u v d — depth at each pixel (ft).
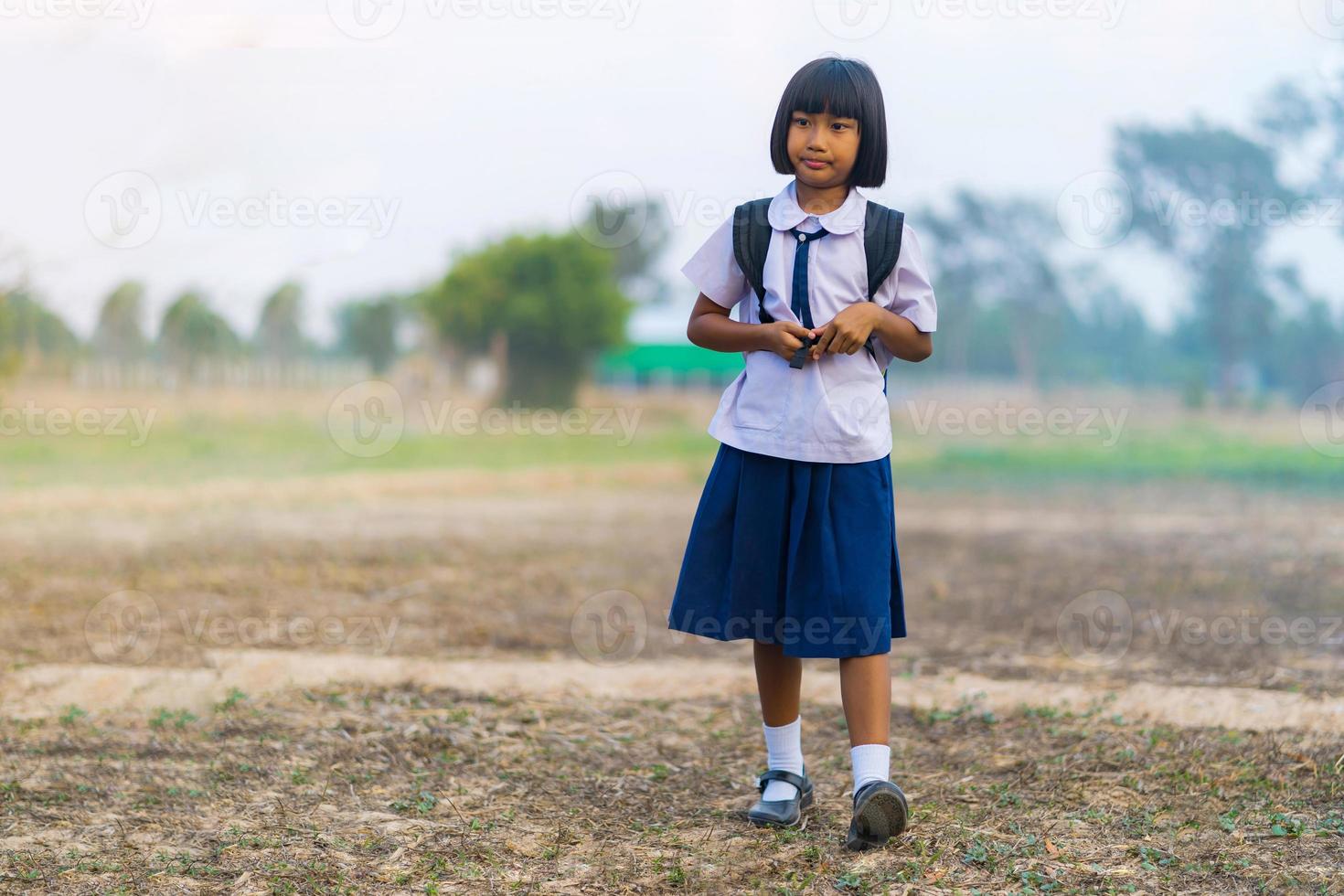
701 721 13.07
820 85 9.18
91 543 26.35
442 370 75.77
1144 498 42.01
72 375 52.54
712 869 8.77
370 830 9.52
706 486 9.70
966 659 16.22
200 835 9.37
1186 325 86.84
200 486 40.04
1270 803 9.83
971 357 87.10
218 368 57.36
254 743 11.83
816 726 12.88
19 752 11.46
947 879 8.50
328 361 66.95
